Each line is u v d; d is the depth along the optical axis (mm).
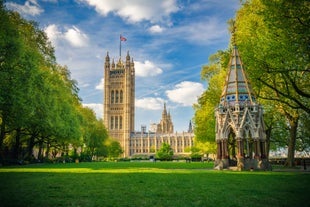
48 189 13734
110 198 11336
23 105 39906
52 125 49375
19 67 41188
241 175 22109
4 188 14008
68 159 79812
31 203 10273
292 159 38531
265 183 16328
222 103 32594
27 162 53594
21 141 61250
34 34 53094
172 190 13469
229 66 33375
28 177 19922
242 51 30172
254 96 31984
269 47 24312
